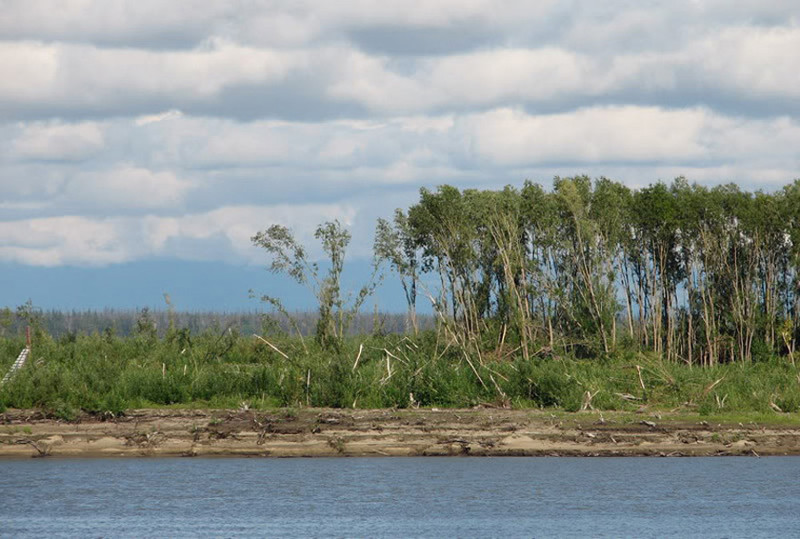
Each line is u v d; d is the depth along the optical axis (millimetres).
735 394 88062
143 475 71438
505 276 115562
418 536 58219
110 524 59781
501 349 106625
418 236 114562
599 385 89438
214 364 96500
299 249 104125
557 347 110062
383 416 81750
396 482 70250
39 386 82500
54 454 76500
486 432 79188
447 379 89812
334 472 72688
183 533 58000
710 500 66375
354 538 57438
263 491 67500
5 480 69750
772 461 76938
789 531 59844
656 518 62375
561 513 63469
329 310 103188
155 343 107438
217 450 77188
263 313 110250
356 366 91375
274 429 78875
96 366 91125
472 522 60938
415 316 110250
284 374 88312
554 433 79188
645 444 78500
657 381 92125
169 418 79875
